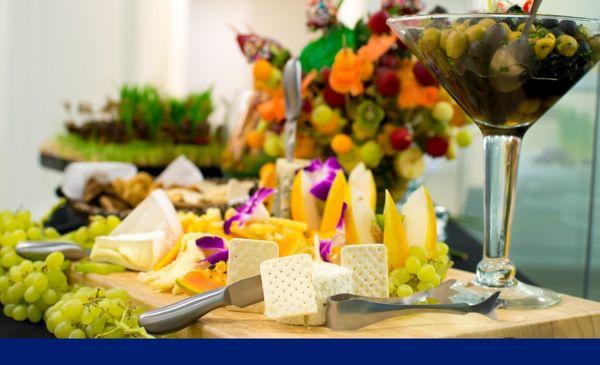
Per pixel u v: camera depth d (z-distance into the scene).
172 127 2.57
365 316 0.78
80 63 4.72
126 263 1.06
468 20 0.81
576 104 1.70
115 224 1.24
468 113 0.90
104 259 1.07
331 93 1.39
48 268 1.00
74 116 4.64
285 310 0.75
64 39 4.67
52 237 1.24
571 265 1.71
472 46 0.81
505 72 0.81
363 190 1.11
